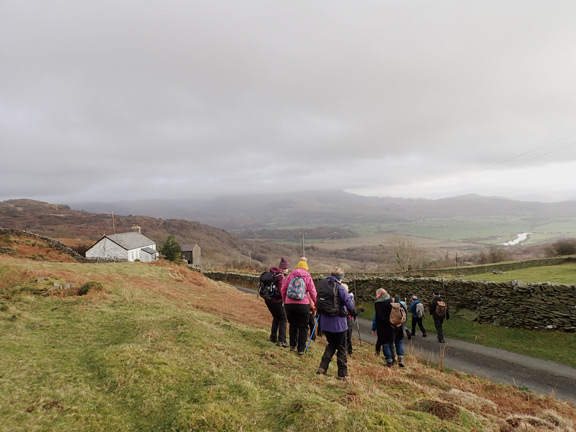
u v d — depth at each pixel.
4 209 187.62
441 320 13.70
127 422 4.30
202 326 8.45
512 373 10.02
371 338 14.65
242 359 6.72
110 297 11.74
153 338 7.20
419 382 7.63
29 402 4.52
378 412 4.55
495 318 14.66
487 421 4.99
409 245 69.19
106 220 184.00
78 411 4.41
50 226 155.12
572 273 21.44
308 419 4.20
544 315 13.08
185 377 5.49
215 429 4.07
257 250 168.25
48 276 13.10
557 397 8.34
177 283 21.25
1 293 10.70
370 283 22.19
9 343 6.60
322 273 33.81
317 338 11.27
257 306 17.73
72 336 7.49
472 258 89.44
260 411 4.61
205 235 182.88
